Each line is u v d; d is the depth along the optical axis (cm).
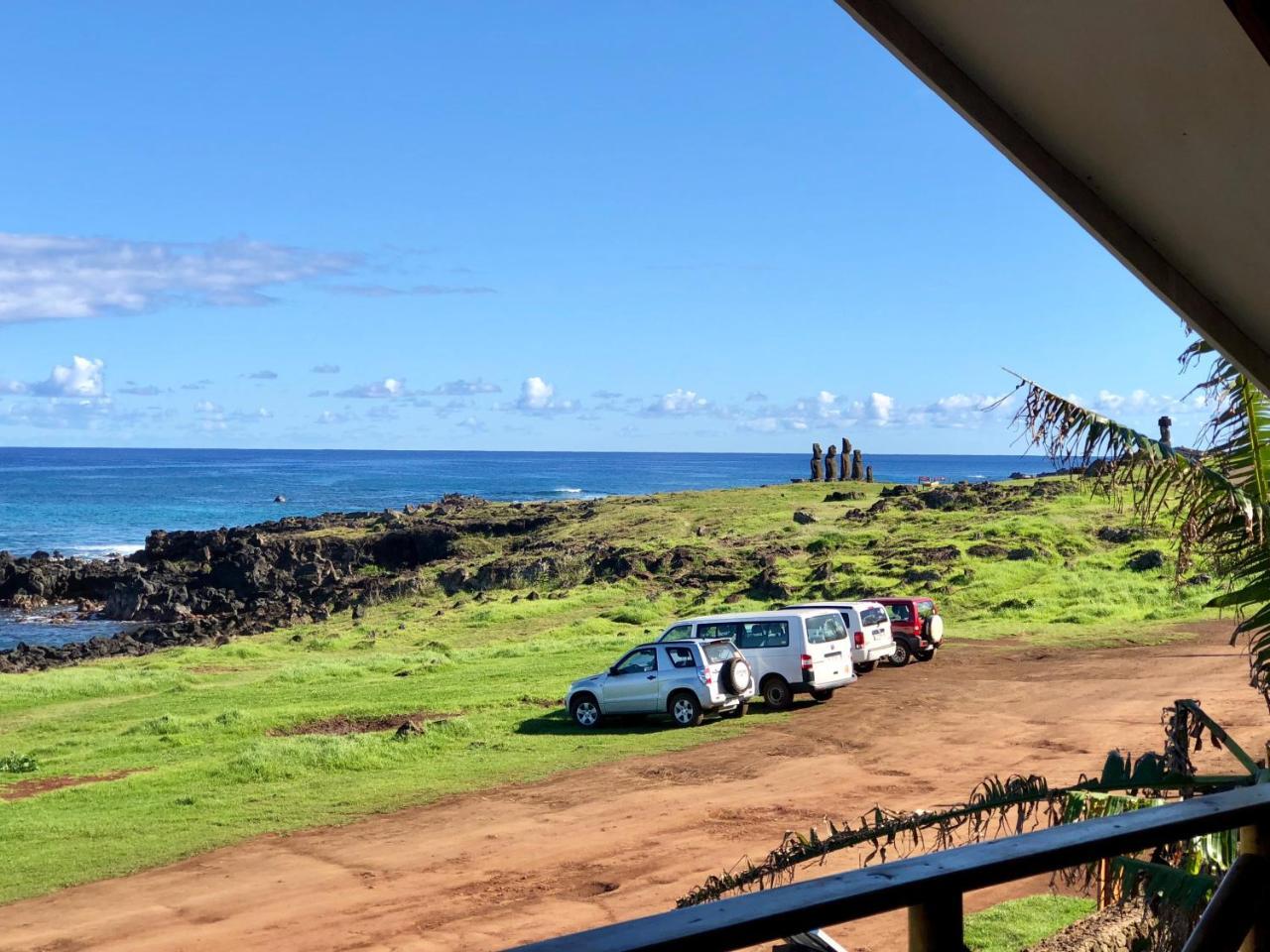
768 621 2614
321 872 1476
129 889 1443
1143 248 401
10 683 3531
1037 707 2373
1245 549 638
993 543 5206
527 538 7675
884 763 1939
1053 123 368
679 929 163
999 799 607
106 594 7581
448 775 2047
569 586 5847
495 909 1273
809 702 2645
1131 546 5016
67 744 2525
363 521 9519
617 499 9400
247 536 8112
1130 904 788
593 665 3331
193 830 1728
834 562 5250
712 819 1630
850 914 180
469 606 5525
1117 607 3953
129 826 1766
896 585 4719
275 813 1819
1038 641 3459
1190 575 4319
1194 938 246
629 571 5791
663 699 2439
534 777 2006
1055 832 219
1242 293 396
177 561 7825
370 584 6562
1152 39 319
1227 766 1633
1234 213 363
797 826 1553
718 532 6831
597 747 2244
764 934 169
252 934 1234
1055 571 4684
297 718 2662
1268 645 654
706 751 2152
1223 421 656
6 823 1797
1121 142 361
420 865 1484
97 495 18638
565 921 1213
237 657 4400
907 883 186
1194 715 612
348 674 3547
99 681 3509
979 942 955
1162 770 590
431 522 8394
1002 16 335
